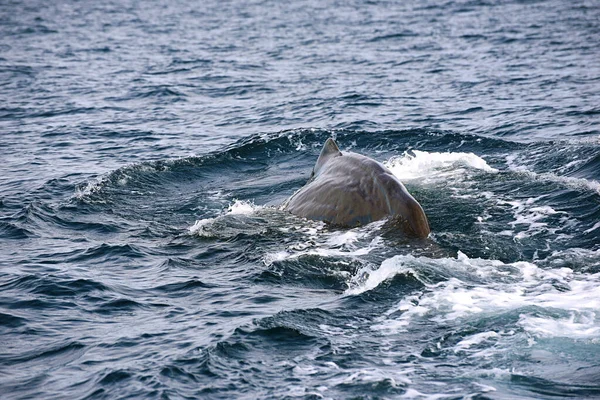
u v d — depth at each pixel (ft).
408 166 185.98
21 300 121.80
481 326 105.60
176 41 557.74
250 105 314.76
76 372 98.12
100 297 122.42
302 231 145.69
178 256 140.56
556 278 122.52
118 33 618.44
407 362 97.45
